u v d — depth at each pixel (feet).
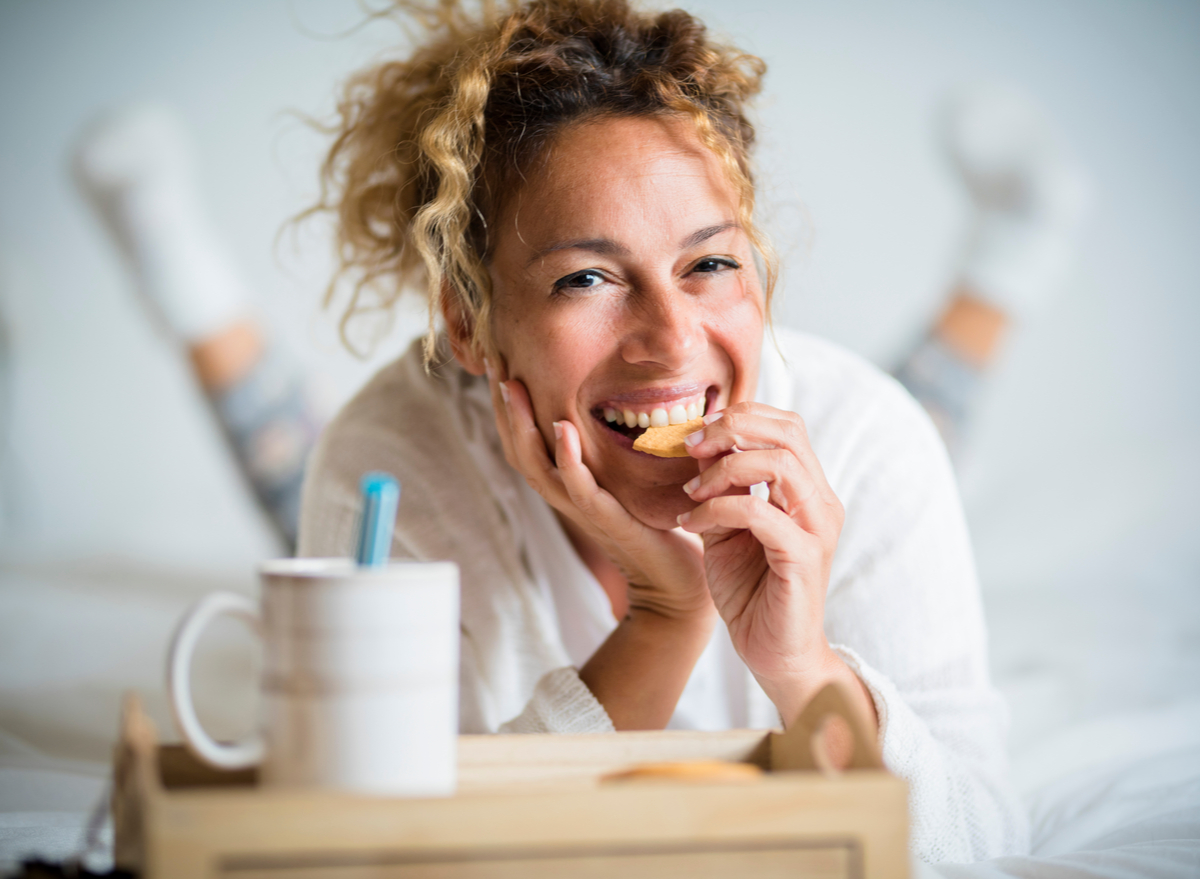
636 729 3.29
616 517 3.17
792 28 9.14
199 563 8.79
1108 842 3.15
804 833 1.65
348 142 4.42
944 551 3.87
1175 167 9.14
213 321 9.21
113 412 9.23
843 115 9.17
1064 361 9.12
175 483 9.27
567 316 3.12
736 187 3.16
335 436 4.23
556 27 3.43
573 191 3.05
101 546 8.95
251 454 9.20
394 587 1.74
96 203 9.30
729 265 3.18
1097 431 9.09
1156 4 9.14
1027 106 9.15
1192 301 9.14
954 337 9.12
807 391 4.14
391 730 1.72
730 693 4.05
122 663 6.39
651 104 3.10
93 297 9.30
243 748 1.80
